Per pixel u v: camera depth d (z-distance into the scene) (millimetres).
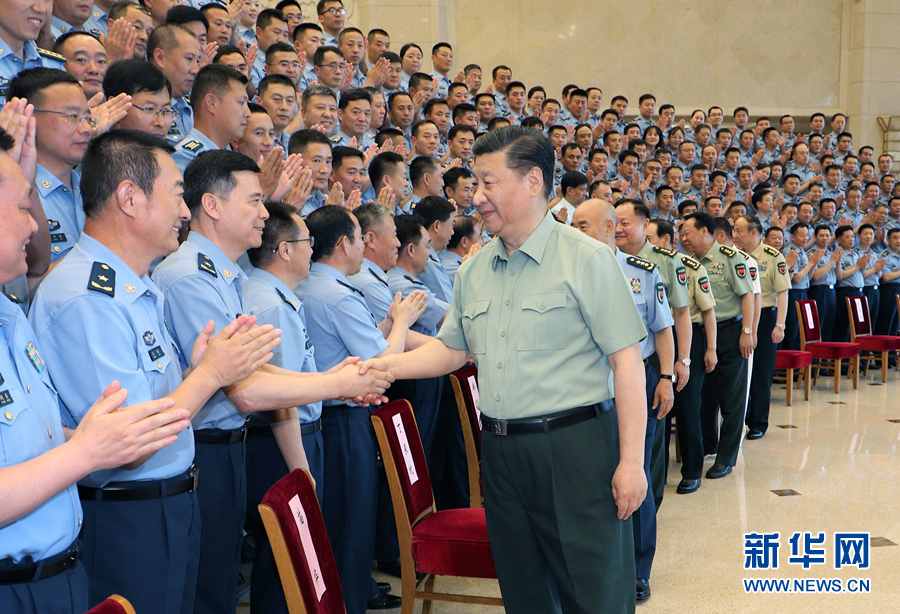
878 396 6711
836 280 7938
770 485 4312
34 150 1744
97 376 1516
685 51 11273
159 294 1741
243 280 2207
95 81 2840
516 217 1831
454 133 5340
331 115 4082
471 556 2293
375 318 3002
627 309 1761
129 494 1582
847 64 11625
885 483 4301
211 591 2002
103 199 1621
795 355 6285
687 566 3252
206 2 4848
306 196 2918
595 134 7641
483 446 1909
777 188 9102
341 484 2539
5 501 1119
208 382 1564
